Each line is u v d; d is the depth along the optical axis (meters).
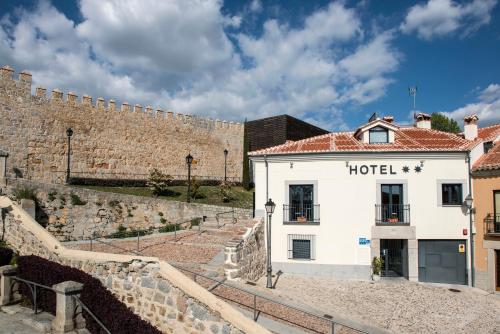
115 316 8.53
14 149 25.64
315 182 19.67
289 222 19.61
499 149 19.47
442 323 13.62
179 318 9.14
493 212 18.20
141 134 33.91
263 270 18.80
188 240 18.05
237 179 42.66
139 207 22.02
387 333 12.09
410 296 16.45
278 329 9.95
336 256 19.12
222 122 41.66
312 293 15.84
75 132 29.23
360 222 19.23
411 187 19.27
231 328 8.44
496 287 17.83
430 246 19.16
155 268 9.73
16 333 8.76
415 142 20.64
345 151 19.30
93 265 10.85
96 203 20.23
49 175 27.41
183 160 37.41
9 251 12.91
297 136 43.03
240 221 21.83
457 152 19.17
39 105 27.20
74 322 8.99
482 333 12.96
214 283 12.24
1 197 15.56
